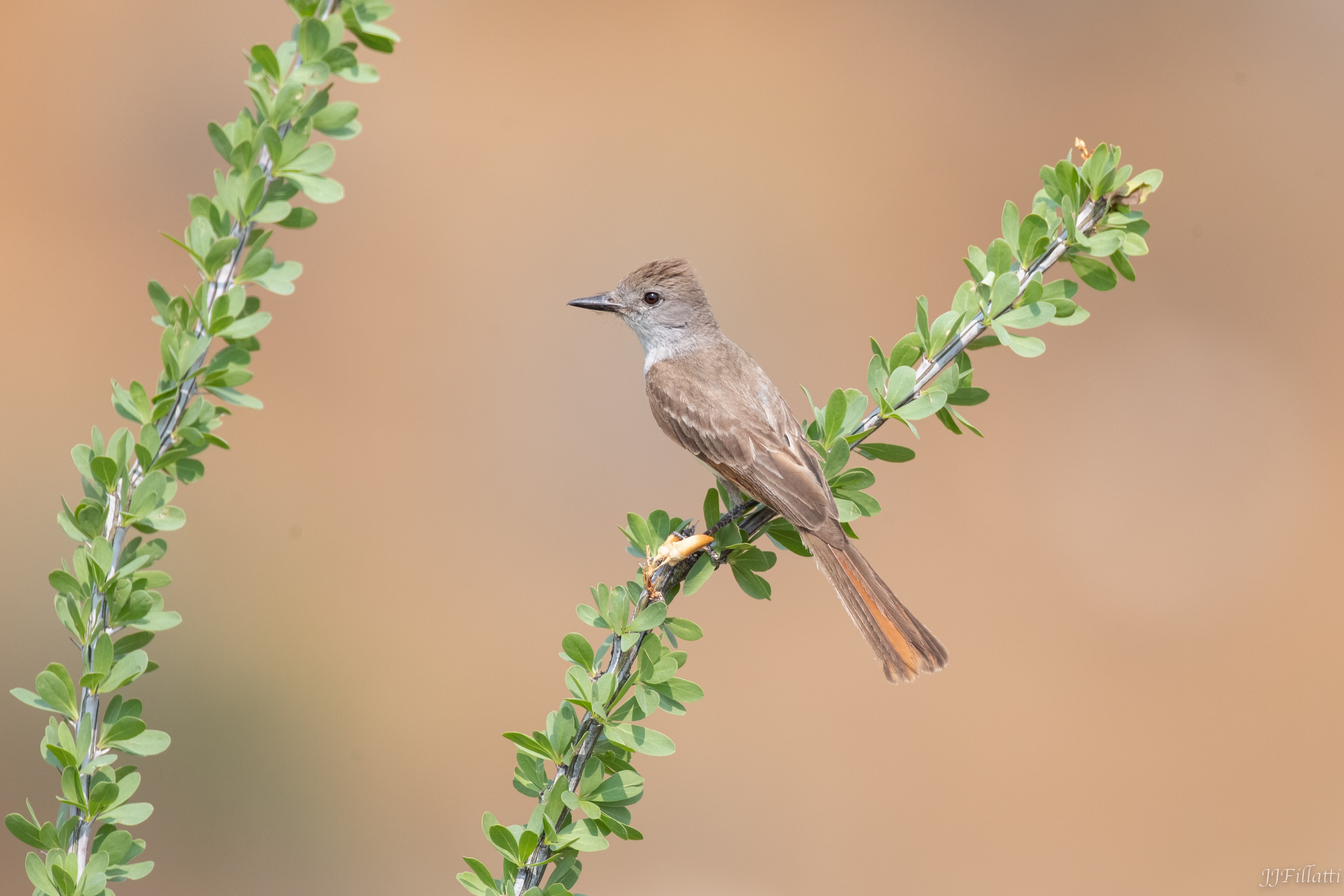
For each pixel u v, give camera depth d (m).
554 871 3.91
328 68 3.98
